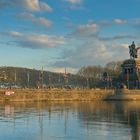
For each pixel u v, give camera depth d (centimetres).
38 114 13675
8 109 16412
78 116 12862
